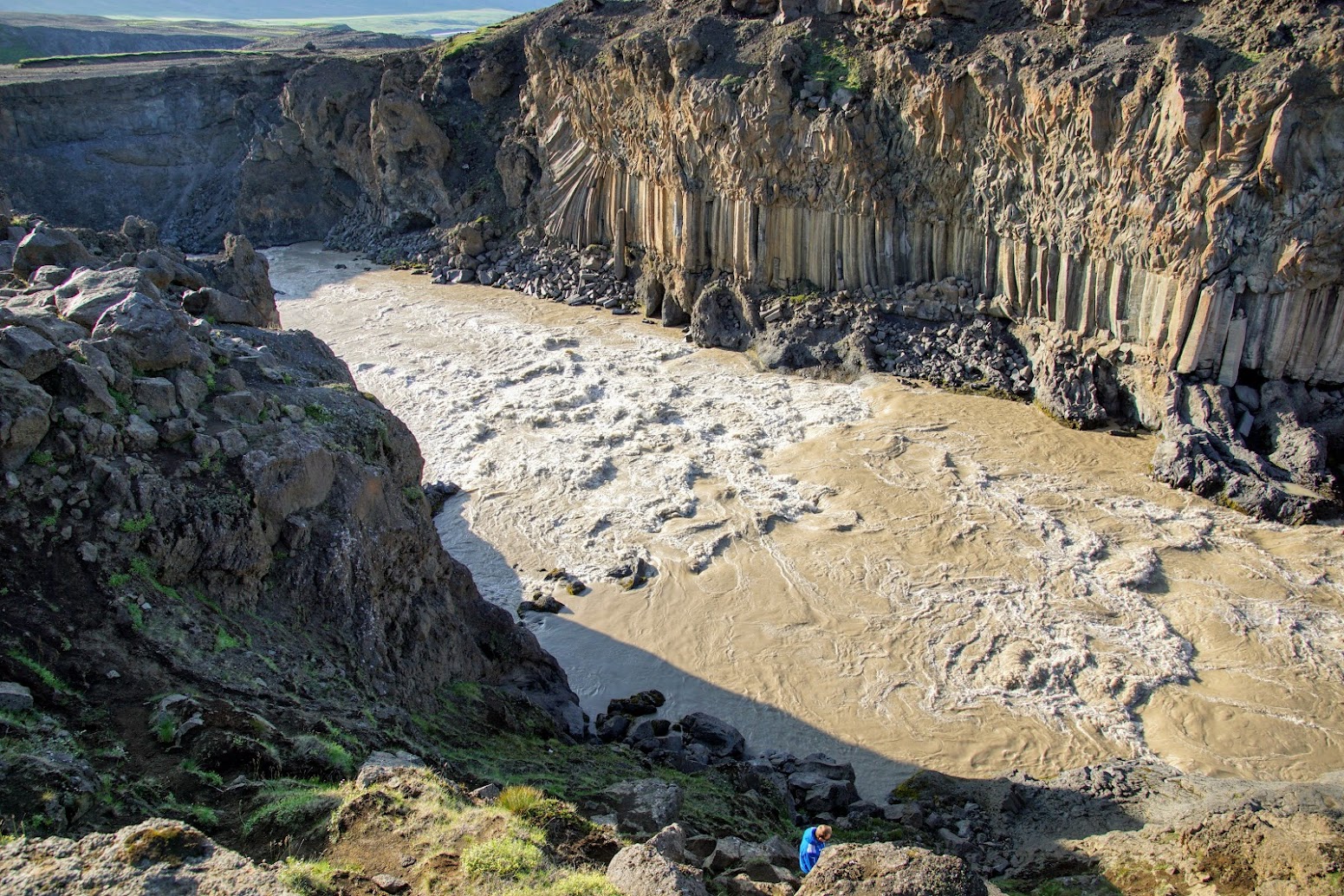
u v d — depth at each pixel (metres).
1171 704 27.61
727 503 38.81
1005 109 44.31
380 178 74.31
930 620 31.61
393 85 71.31
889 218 50.00
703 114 52.59
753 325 53.75
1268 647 29.45
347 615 20.94
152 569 17.97
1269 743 25.95
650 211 59.12
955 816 22.86
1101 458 40.53
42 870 10.45
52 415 18.11
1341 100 35.91
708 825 18.97
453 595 26.25
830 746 26.92
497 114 73.38
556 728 24.66
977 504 37.59
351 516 21.70
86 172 76.44
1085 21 43.75
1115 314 42.91
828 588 33.50
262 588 19.89
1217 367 40.09
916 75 46.66
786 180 51.84
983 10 48.31
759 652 30.69
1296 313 38.25
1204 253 38.91
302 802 13.70
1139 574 32.88
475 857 12.36
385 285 67.75
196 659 16.97
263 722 15.59
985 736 26.94
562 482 40.84
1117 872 18.12
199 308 27.05
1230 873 17.03
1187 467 37.88
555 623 32.38
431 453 43.84
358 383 51.19
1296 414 38.75
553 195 65.44
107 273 23.27
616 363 52.62
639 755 24.12
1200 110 37.72
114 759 14.12
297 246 78.31
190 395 20.78
